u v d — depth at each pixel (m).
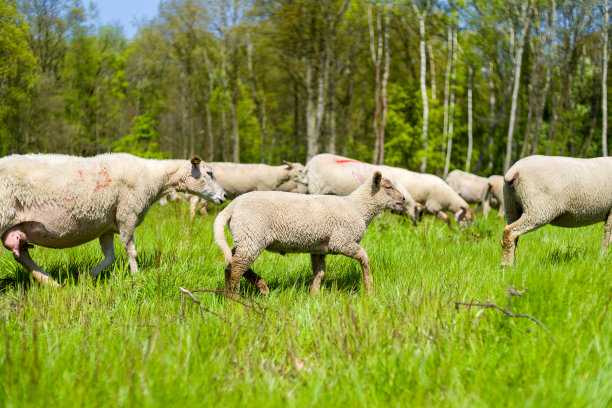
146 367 2.97
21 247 5.34
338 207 5.32
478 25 27.67
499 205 14.91
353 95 34.91
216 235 4.99
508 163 23.97
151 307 4.52
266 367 3.26
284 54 29.52
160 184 6.27
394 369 3.08
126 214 5.83
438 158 26.78
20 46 18.70
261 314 4.14
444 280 5.09
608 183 5.84
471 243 7.84
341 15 26.23
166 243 6.93
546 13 26.27
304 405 2.74
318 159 10.27
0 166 5.01
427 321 3.68
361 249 5.45
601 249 6.06
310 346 3.73
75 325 4.00
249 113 40.06
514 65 27.75
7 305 4.53
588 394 2.72
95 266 5.95
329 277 5.91
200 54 38.53
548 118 33.81
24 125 25.62
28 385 2.80
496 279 4.71
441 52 32.59
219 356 3.31
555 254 6.26
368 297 4.60
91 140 37.66
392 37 32.19
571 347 3.09
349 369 3.13
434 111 27.42
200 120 43.41
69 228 5.46
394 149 27.45
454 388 2.94
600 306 3.62
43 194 5.19
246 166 12.86
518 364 3.04
